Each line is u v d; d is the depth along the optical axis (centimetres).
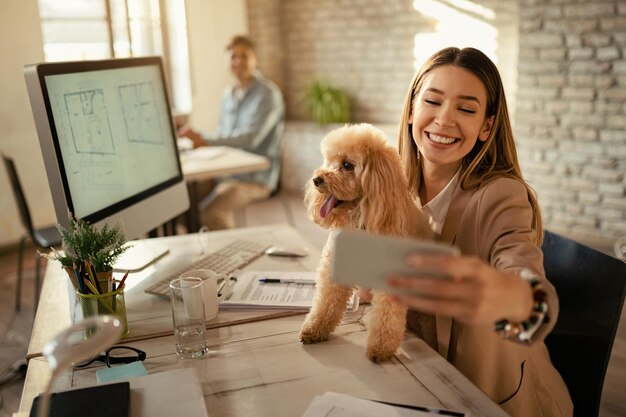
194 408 92
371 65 511
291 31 555
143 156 171
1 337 270
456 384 101
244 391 101
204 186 387
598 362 122
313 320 118
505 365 119
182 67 507
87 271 118
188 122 514
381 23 496
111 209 151
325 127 510
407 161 132
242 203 367
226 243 183
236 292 140
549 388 123
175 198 186
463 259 73
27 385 105
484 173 121
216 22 518
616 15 354
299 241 181
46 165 134
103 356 114
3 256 387
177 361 112
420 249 75
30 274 351
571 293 129
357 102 529
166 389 97
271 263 161
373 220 106
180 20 498
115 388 94
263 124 385
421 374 105
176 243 184
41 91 129
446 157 118
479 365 117
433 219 124
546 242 137
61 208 135
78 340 119
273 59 560
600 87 369
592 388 124
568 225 402
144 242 186
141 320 130
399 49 491
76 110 142
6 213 394
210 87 527
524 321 80
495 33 438
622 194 375
